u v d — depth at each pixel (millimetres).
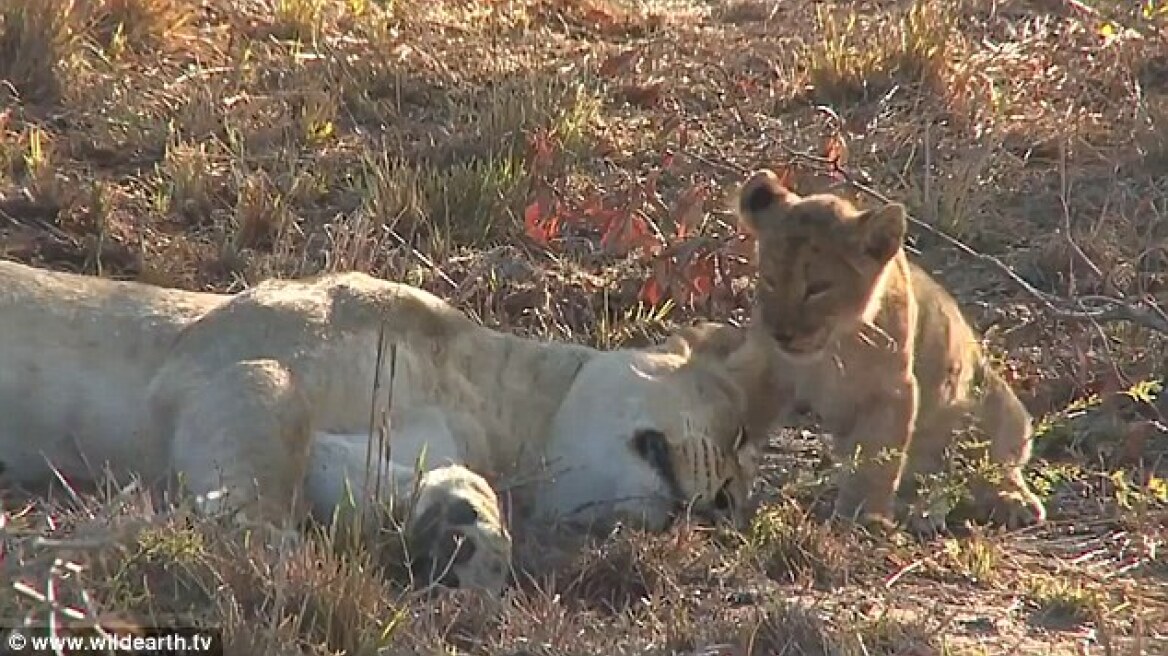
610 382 10461
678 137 16484
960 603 9898
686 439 10281
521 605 9141
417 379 10234
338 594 8570
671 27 20703
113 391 10086
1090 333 13531
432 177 15078
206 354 9930
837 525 10820
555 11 20797
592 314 13836
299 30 18703
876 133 16984
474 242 14641
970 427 11852
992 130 17000
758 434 11211
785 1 21703
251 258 13922
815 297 11070
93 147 15602
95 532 8711
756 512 10695
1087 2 19672
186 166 15000
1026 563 10672
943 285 14695
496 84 17516
